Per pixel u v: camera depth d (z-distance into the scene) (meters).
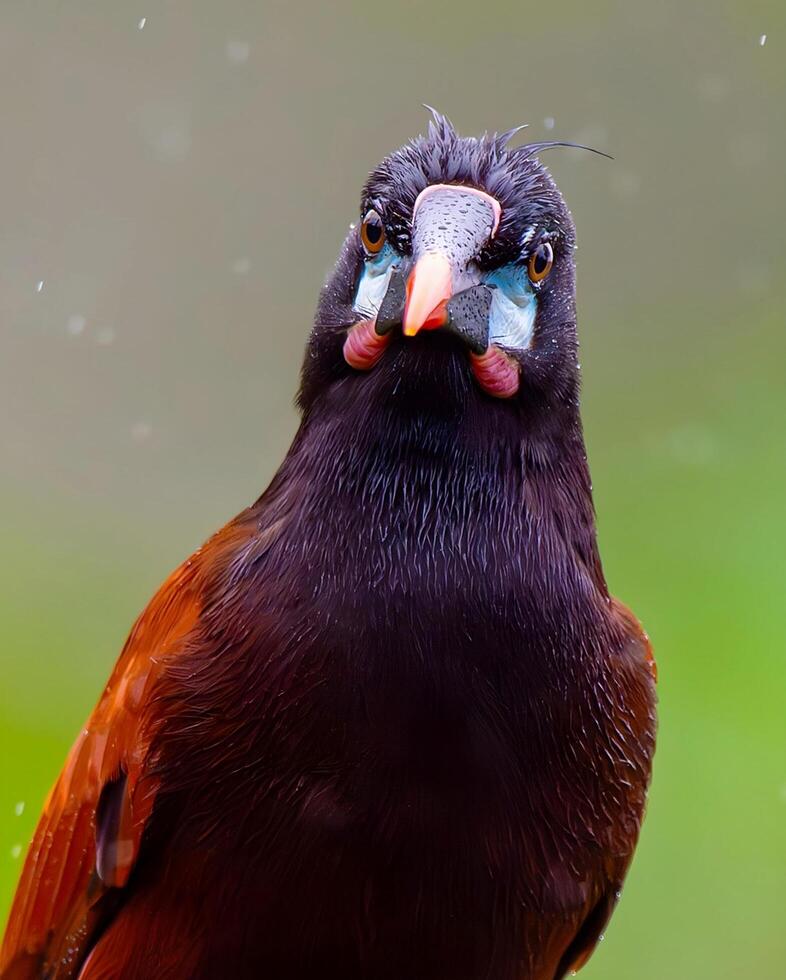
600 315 16.97
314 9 17.23
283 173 17.03
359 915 7.60
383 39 17.16
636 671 8.09
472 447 7.73
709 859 13.49
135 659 8.09
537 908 7.79
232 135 17.14
